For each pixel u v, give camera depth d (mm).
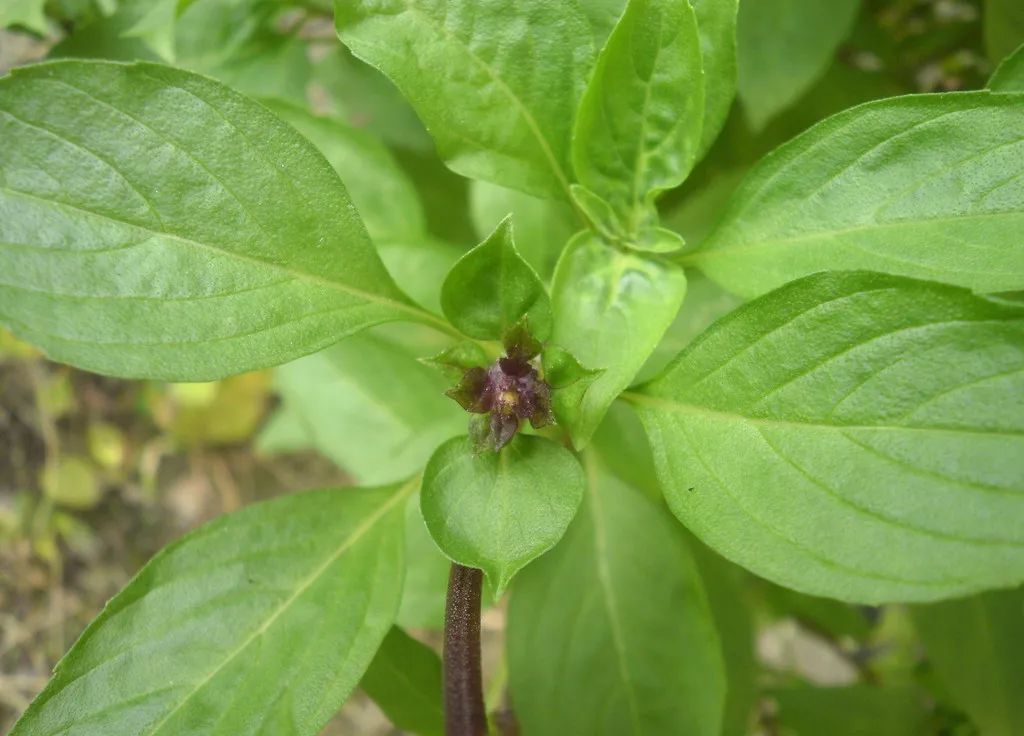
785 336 126
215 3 199
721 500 129
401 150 216
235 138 135
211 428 361
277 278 138
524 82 145
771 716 260
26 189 129
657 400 138
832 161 137
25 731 131
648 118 144
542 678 163
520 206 180
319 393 204
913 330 121
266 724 136
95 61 130
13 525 343
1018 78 135
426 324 146
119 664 136
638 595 164
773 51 177
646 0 137
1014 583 113
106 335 130
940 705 226
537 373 134
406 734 341
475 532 130
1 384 344
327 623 143
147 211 133
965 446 117
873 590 118
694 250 149
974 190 131
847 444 122
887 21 224
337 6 140
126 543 365
